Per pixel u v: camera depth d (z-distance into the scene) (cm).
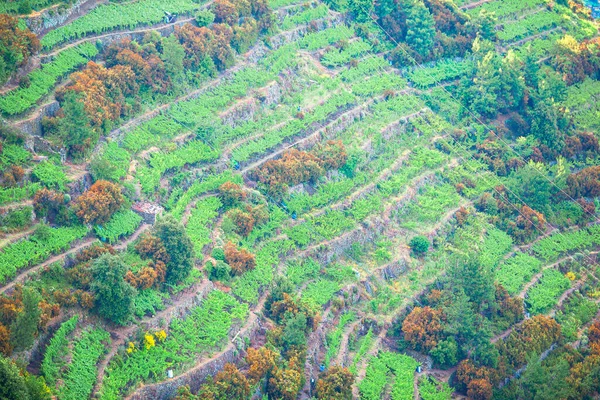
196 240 11319
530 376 11975
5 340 8719
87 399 9062
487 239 13800
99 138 11788
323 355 11219
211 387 9738
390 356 11669
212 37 13912
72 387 9025
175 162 12131
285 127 13588
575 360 12706
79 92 11650
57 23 12812
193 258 10831
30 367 9044
